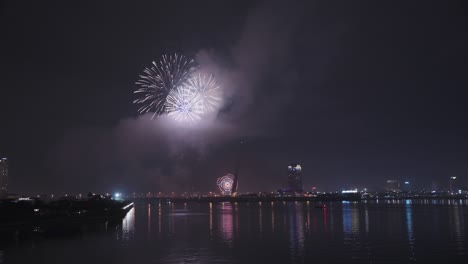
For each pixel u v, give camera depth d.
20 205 128.38
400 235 83.38
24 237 84.06
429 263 53.06
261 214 175.62
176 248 66.81
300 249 64.94
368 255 58.84
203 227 107.56
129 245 70.94
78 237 83.62
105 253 62.09
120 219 142.50
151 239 79.75
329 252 61.72
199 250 64.56
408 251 62.09
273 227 105.25
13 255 60.75
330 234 86.62
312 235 85.00
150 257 58.28
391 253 60.44
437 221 119.94
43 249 66.69
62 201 162.88
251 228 103.06
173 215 173.25
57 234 89.94
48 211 131.75
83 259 57.09
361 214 165.00
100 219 138.25
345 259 55.91
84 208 158.75
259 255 59.38
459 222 115.19
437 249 63.84
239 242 74.12
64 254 61.50
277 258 56.97
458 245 67.94
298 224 114.31
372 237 80.31
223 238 80.75
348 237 80.69
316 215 160.88
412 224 109.62
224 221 130.12
